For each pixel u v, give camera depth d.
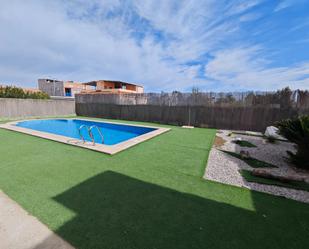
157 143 5.82
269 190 2.84
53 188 2.77
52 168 3.55
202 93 10.25
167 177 3.26
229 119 9.58
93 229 1.94
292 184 3.03
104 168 3.60
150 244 1.77
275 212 2.29
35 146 5.13
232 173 3.48
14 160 3.97
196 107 10.46
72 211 2.22
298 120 3.85
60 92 27.33
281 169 3.76
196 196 2.64
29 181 2.99
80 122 12.85
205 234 1.90
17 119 12.13
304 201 2.55
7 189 2.72
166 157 4.38
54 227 1.95
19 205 2.31
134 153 4.66
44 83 28.70
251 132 8.51
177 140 6.34
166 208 2.34
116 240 1.80
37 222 2.01
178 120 11.08
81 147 5.03
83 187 2.83
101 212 2.22
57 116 14.52
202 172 3.51
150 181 3.09
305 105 7.81
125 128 10.24
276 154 4.78
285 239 1.84
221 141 6.33
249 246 1.75
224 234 1.91
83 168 3.58
